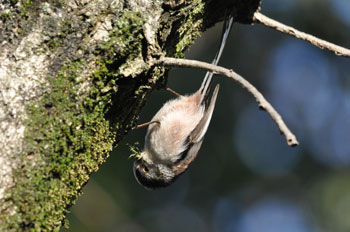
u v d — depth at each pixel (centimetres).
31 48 564
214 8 812
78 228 1508
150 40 624
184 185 1841
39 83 555
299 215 1817
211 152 1783
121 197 1586
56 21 579
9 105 538
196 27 782
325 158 1858
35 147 539
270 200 1864
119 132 699
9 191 516
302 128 1902
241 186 1830
